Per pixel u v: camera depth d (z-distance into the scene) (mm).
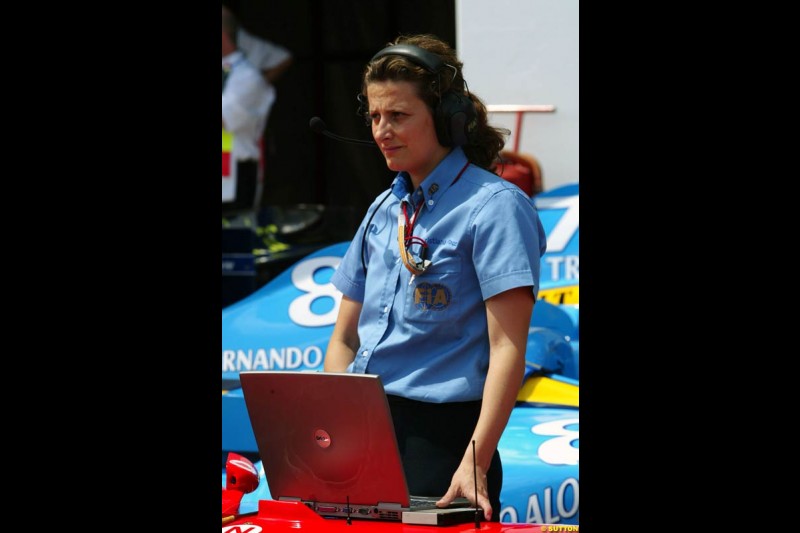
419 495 7352
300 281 14398
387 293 7660
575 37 17453
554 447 10742
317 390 6637
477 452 6996
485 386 7195
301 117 24609
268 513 6887
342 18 24094
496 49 17781
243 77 22766
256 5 24375
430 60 7441
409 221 7605
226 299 16156
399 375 7547
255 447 11477
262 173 23844
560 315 13820
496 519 7555
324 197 24656
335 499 6934
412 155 7535
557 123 17672
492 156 8055
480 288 7371
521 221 7316
